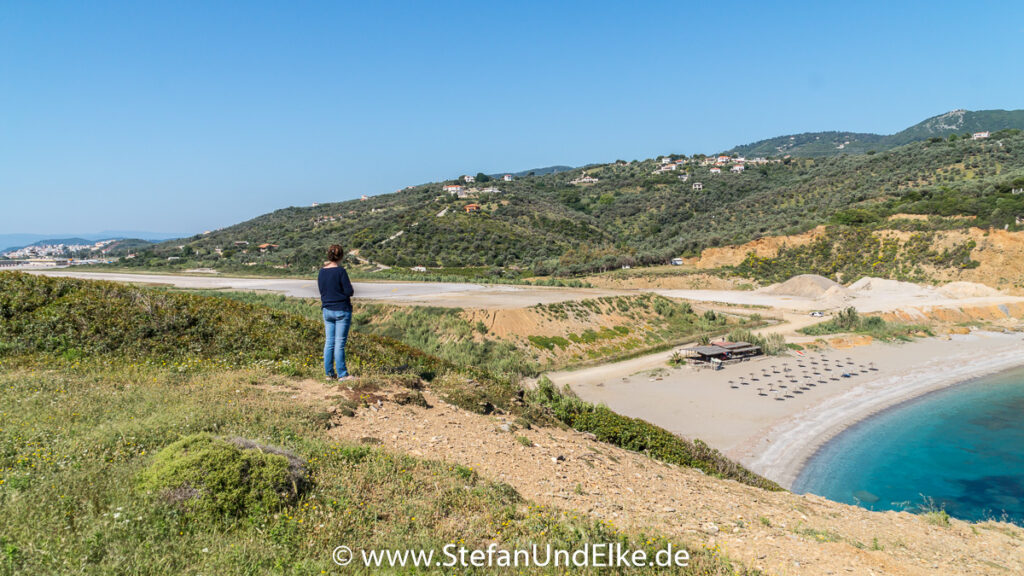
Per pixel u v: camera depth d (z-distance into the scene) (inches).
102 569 149.9
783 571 243.9
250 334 537.3
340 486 229.0
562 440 420.8
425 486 250.1
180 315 534.3
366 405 366.0
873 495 880.9
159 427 261.6
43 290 524.4
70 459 214.8
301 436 283.7
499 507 245.6
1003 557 327.3
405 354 615.5
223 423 282.8
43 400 300.0
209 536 178.4
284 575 166.1
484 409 433.4
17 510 170.1
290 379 417.1
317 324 636.1
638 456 471.2
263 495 203.5
